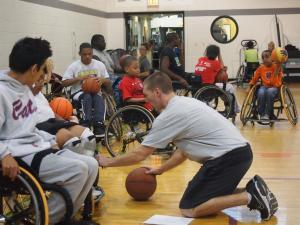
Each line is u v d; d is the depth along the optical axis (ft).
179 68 22.06
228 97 22.48
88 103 16.89
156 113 17.83
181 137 10.39
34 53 8.23
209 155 10.17
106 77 19.07
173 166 11.64
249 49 45.14
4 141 8.29
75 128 10.11
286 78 46.57
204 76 22.50
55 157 8.59
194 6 47.14
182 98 10.57
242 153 10.12
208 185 10.20
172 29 47.65
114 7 46.88
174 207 11.30
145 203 11.62
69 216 8.56
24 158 8.49
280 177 13.99
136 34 47.83
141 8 46.98
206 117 10.30
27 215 8.44
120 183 13.50
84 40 37.83
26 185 7.94
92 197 9.84
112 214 10.80
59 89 18.02
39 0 28.32
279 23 47.21
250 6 47.01
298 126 23.58
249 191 10.10
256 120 23.17
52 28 30.58
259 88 23.17
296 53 46.09
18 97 8.32
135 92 17.76
